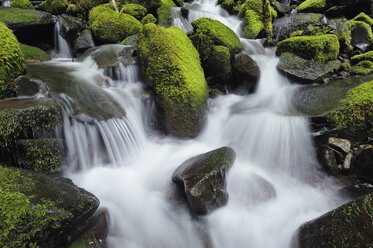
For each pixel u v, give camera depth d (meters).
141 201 3.91
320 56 6.62
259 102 6.30
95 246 2.81
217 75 6.95
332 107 5.02
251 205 3.86
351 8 9.23
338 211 3.02
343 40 7.58
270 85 6.74
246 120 5.57
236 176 4.27
